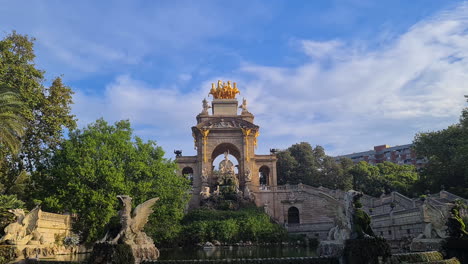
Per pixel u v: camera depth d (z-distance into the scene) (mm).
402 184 73375
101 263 20797
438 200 44219
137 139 44125
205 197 69438
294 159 92875
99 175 36000
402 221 39938
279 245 52375
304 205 71625
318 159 95438
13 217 28625
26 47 42062
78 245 35875
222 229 52406
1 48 37875
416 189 63562
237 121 78312
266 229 54938
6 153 33875
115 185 35562
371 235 22688
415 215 37219
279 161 93188
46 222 32750
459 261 25250
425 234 30422
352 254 21891
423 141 64000
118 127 44219
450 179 56312
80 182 35656
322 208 70250
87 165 35781
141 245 22844
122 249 21016
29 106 39188
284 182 92062
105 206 35750
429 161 63312
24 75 39031
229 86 87500
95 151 37500
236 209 65188
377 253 21688
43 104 41562
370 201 61031
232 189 69375
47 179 39344
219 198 67625
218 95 86812
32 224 28234
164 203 42031
